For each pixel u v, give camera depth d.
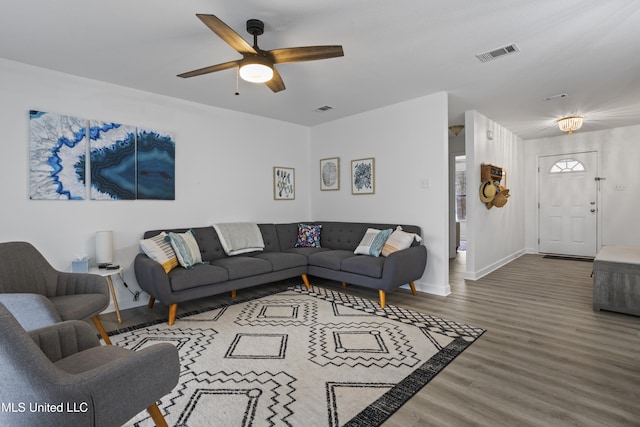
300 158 5.54
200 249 3.93
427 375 2.13
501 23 2.41
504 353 2.43
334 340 2.68
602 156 6.23
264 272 3.84
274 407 1.81
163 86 3.63
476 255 4.78
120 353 1.54
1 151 2.91
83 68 3.14
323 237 4.96
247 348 2.54
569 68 3.23
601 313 3.28
